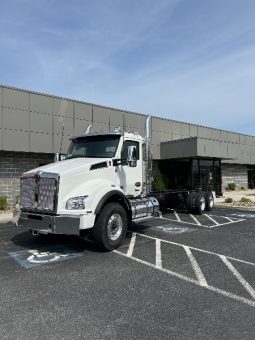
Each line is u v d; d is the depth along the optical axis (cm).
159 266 754
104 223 872
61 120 2067
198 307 530
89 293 591
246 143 3688
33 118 1939
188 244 977
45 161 2103
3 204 1803
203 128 3150
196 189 1789
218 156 2664
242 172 3825
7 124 1830
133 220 1011
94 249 916
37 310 520
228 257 830
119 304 542
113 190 902
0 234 1145
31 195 873
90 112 2222
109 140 1027
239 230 1211
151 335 441
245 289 610
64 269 733
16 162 1977
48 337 437
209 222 1403
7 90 1836
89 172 906
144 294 585
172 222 1401
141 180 1091
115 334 444
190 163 2661
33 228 859
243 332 448
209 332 448
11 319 490
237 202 2188
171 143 2653
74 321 482
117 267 746
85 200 829
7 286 627
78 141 1080
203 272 709
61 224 814
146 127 1127
